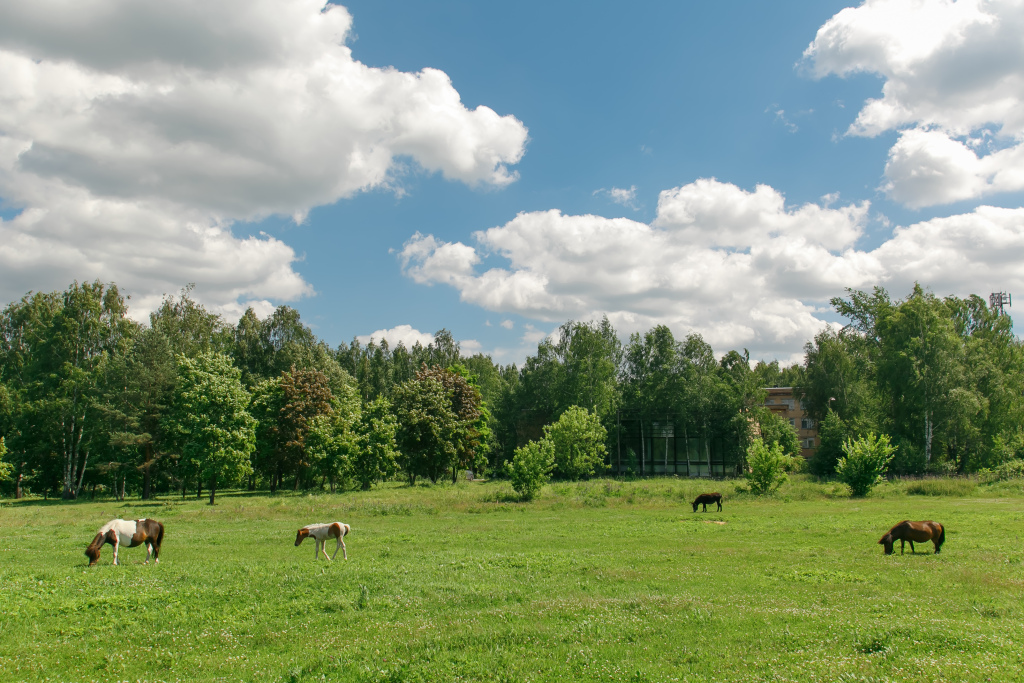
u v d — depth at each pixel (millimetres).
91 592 13773
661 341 85000
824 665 8156
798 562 17031
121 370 56281
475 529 27125
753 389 81688
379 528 28062
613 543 21641
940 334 61375
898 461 59156
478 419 71688
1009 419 59750
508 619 11312
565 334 86188
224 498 53000
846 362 76062
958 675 7488
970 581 13633
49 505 48281
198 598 13180
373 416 62969
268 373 84688
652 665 8516
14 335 67375
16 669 9039
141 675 8922
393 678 8359
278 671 8906
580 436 69562
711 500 34312
